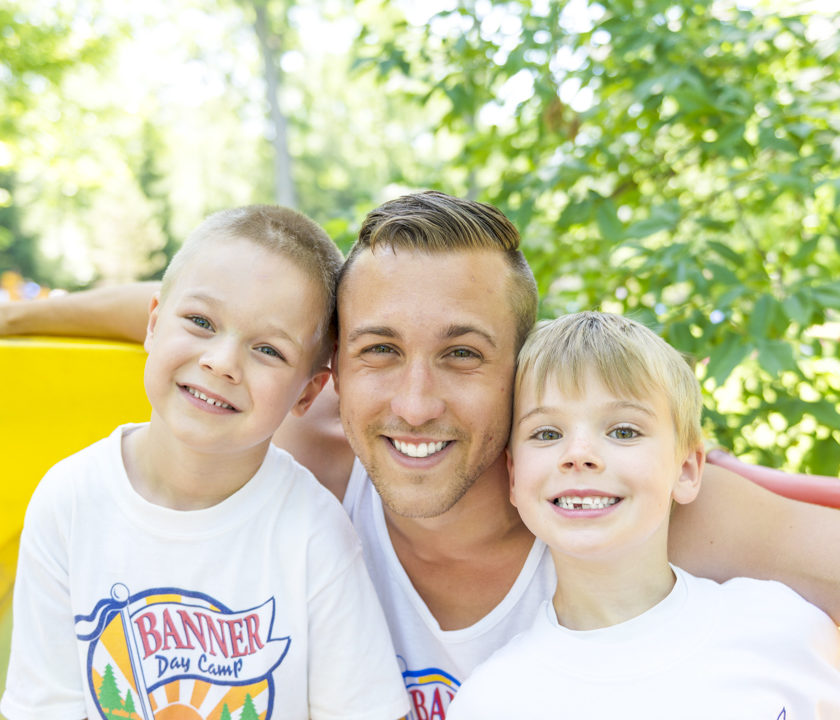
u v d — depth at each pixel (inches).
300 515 55.3
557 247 102.7
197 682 52.3
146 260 920.3
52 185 545.0
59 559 53.5
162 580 52.9
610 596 50.9
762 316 75.0
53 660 52.6
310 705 54.2
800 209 100.3
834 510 55.4
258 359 52.1
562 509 50.2
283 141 580.4
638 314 82.1
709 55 89.4
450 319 50.8
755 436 87.4
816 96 84.0
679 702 46.1
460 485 53.2
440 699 57.8
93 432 67.6
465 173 120.9
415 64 111.6
